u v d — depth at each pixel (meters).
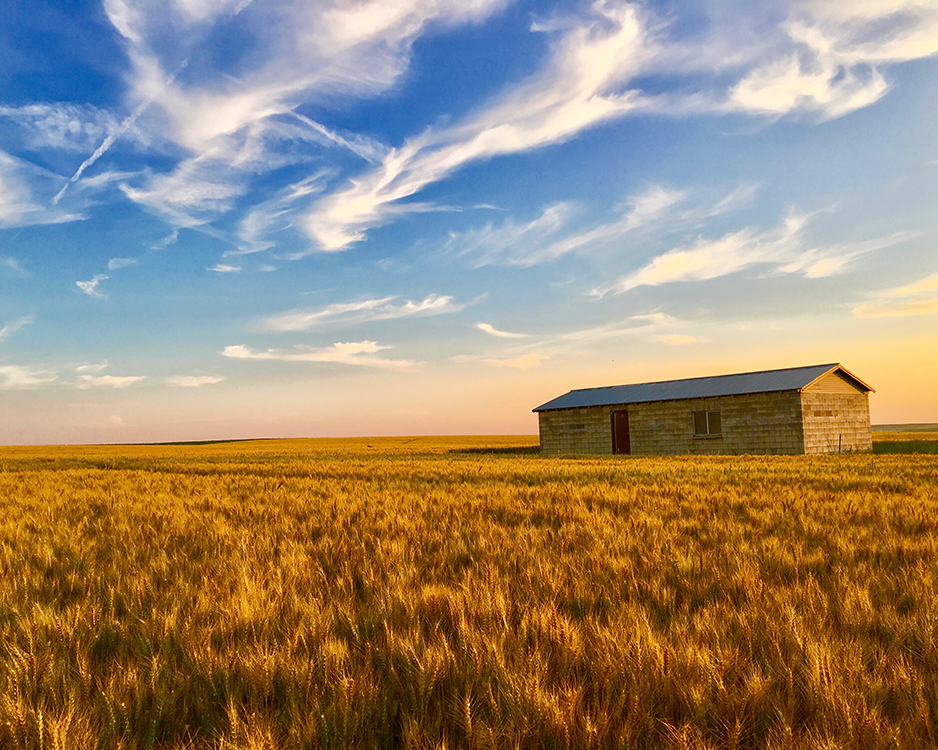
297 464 27.06
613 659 3.47
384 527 8.54
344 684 3.16
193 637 3.99
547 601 4.61
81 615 4.44
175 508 11.12
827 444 33.28
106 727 2.94
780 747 2.74
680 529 8.07
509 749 2.78
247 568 5.84
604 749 2.78
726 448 34.91
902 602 4.67
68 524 9.60
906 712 2.99
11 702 3.02
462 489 13.52
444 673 3.42
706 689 3.17
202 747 2.92
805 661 3.46
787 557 6.11
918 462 21.08
